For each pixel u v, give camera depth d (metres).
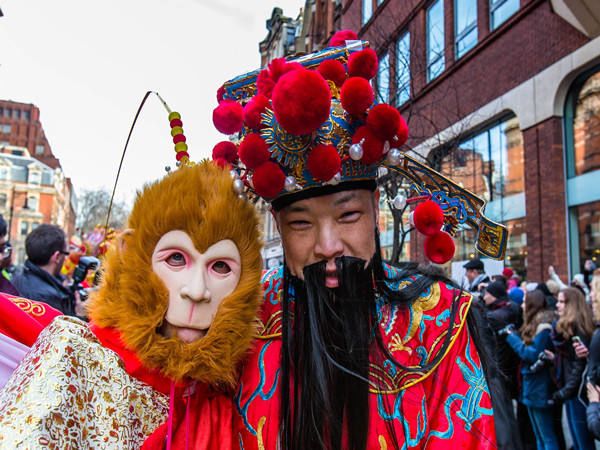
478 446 0.85
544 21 4.98
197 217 0.78
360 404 0.86
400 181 2.19
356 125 0.90
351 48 0.98
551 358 2.45
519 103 5.25
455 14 6.47
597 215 4.53
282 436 0.86
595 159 4.56
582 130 4.71
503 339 2.76
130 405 0.73
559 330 2.38
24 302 0.91
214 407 0.85
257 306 0.85
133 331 0.74
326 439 0.85
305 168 0.88
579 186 4.71
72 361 0.67
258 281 0.84
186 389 0.81
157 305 0.76
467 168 6.08
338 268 0.89
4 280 1.93
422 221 0.96
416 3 6.65
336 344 0.88
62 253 2.16
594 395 2.00
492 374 1.33
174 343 0.76
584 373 2.16
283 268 0.97
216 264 0.80
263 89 0.92
